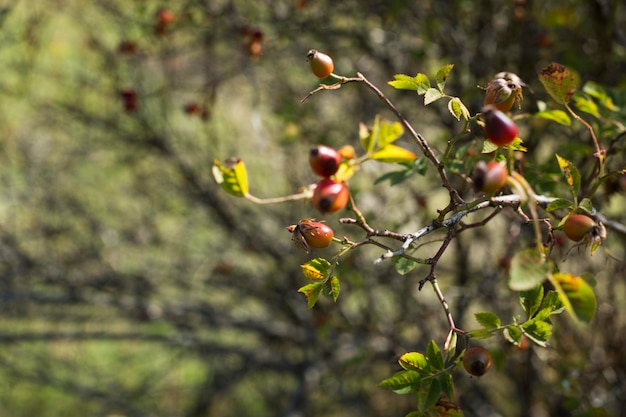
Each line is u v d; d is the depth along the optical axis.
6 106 4.85
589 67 3.02
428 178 3.29
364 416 4.33
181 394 5.23
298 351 4.86
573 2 3.01
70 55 4.62
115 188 4.97
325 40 3.68
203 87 3.95
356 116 3.83
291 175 4.28
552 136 3.11
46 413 5.44
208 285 4.70
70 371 5.26
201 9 3.75
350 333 3.78
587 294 1.24
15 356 5.03
